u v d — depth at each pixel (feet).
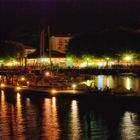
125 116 178.81
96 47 536.01
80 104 212.23
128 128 158.51
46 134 151.74
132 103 196.85
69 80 282.15
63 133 152.87
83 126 162.91
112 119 173.78
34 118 179.63
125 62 534.78
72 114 186.09
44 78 281.95
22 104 220.23
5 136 149.38
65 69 472.85
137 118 174.81
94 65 534.78
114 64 531.50
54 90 243.60
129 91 217.97
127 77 439.63
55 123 168.96
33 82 276.62
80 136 148.66
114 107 199.62
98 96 208.33
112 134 150.61
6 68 511.81
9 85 295.28
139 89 270.05
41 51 507.71
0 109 205.26
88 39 544.21
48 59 554.87
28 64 560.20
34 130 157.58
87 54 538.88
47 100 229.45
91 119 174.40
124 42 529.86
